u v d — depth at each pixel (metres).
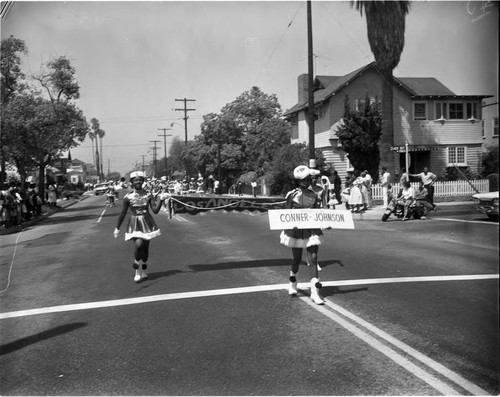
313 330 4.73
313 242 5.71
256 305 5.69
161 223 15.55
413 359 3.95
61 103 17.55
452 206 16.80
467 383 3.49
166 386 3.62
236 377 3.72
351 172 20.41
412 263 8.07
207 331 4.81
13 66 15.91
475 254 8.77
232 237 11.67
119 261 9.03
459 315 5.05
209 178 34.31
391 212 15.09
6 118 16.86
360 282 6.75
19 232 15.59
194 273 7.62
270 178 25.16
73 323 5.29
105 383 3.71
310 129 16.56
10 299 6.52
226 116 36.94
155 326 5.04
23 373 3.96
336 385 3.52
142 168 26.42
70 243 12.04
